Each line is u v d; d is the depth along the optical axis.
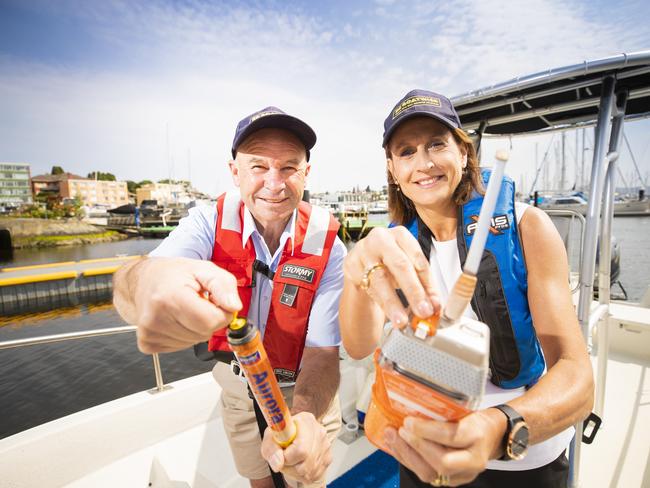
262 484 1.58
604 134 1.48
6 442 1.67
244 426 1.54
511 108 2.21
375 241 0.71
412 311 0.62
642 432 2.06
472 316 1.16
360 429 2.24
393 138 1.20
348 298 0.95
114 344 12.23
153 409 2.00
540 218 1.05
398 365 0.60
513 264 1.07
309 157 1.49
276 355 1.41
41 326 13.06
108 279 15.98
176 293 0.62
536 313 0.99
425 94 1.14
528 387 1.13
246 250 1.42
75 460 1.78
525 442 0.66
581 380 0.79
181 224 1.51
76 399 9.23
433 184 1.13
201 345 1.49
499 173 0.52
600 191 1.41
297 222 1.48
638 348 2.85
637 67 1.50
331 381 1.28
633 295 10.49
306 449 0.82
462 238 1.15
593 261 1.40
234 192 1.57
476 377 0.53
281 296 1.38
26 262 27.06
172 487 1.59
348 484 1.86
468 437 0.56
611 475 1.80
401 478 1.20
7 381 10.06
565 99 2.04
